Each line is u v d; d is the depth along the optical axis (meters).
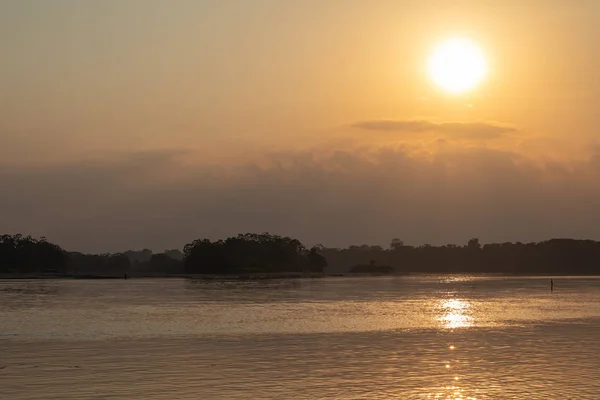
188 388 33.62
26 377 36.31
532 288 172.25
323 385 34.28
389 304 98.19
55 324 64.44
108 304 95.56
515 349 46.56
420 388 33.59
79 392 32.75
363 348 47.22
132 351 45.72
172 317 72.88
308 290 148.88
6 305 92.75
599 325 64.12
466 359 42.12
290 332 57.69
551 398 31.56
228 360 41.88
